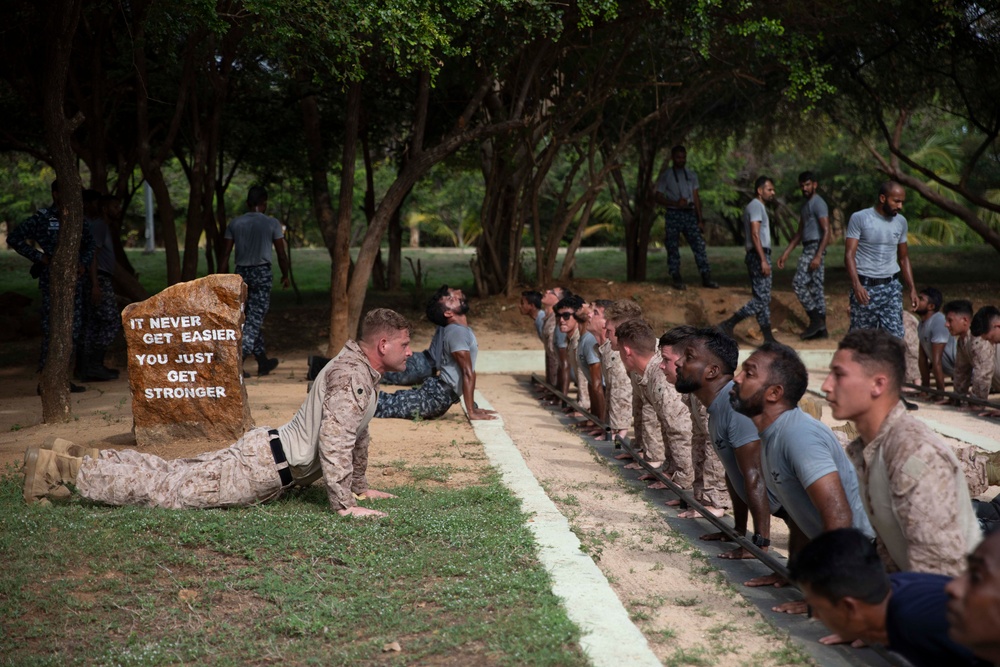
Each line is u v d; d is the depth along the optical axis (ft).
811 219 47.80
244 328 38.60
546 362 37.19
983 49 55.26
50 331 28.86
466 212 133.49
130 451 19.29
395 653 12.62
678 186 55.36
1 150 58.34
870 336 11.54
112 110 51.24
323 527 17.35
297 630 13.30
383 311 18.83
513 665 12.19
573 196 118.42
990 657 6.86
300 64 33.99
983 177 95.91
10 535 16.78
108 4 39.42
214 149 49.06
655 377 21.79
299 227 110.52
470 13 32.17
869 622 8.63
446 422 30.32
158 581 15.11
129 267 56.39
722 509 19.88
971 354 33.68
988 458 20.20
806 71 49.62
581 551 16.81
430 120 60.64
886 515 11.50
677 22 45.73
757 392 14.16
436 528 17.48
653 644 13.47
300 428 18.74
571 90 55.93
